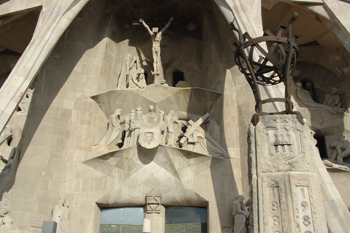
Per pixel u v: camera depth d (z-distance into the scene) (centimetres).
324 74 1498
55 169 1262
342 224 750
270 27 1485
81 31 1487
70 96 1402
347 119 1328
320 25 1384
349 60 1419
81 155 1310
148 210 1256
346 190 1190
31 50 1110
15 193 1197
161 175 1260
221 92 1412
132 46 1659
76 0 1237
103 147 1329
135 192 1264
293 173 586
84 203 1241
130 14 1683
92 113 1399
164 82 1463
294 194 571
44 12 1195
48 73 1380
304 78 1518
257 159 618
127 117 1373
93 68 1473
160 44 1644
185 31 1720
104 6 1583
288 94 657
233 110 1377
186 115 1459
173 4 1644
